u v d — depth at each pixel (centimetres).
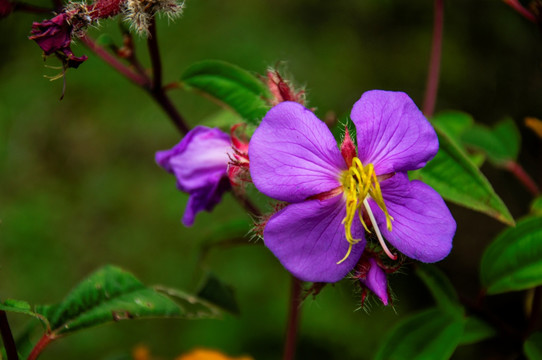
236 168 34
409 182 31
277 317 75
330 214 31
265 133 31
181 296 37
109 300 33
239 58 89
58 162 91
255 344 75
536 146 86
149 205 86
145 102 92
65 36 32
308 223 31
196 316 33
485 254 35
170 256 82
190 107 87
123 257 83
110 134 91
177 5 33
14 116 93
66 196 89
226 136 35
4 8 36
